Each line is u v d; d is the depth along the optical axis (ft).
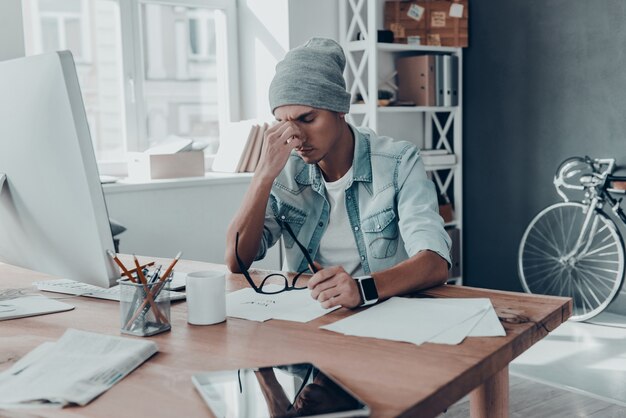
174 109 12.31
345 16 12.64
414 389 2.87
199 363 3.31
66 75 3.72
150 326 3.78
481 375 3.20
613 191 11.91
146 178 10.69
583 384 9.15
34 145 3.97
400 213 5.24
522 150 13.38
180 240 10.64
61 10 11.00
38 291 5.08
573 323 12.19
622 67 11.91
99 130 11.52
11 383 3.04
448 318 3.84
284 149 5.05
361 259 5.55
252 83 12.57
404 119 13.89
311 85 4.84
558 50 12.70
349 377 3.03
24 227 4.36
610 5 11.96
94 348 3.42
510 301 4.23
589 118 12.41
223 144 12.12
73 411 2.79
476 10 13.80
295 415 2.52
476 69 13.92
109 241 3.94
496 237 13.94
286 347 3.49
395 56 13.65
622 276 11.76
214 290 3.94
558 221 13.06
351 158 5.45
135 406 2.81
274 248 11.39
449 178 14.03
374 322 3.82
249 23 12.44
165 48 12.10
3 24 9.39
